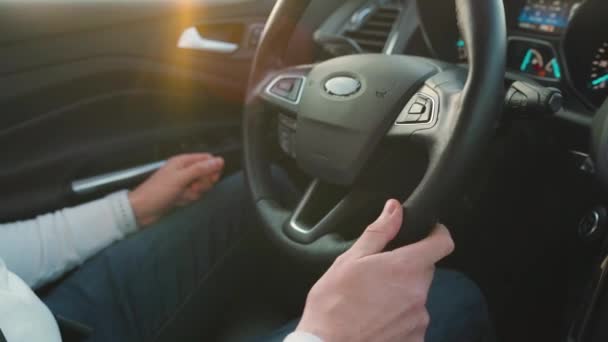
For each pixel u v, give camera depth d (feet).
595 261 3.10
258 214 2.68
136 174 4.34
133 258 2.78
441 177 2.09
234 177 3.37
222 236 3.04
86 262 2.88
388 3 4.55
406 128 2.32
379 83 2.41
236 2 4.58
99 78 4.08
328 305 1.65
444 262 4.04
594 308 2.86
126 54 4.14
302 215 2.54
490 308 4.00
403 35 4.17
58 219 2.86
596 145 2.76
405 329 1.72
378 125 2.37
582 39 3.38
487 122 2.12
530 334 3.87
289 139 2.80
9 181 3.79
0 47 3.58
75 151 4.05
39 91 3.80
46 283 2.88
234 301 3.03
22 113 3.76
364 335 1.63
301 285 3.07
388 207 1.87
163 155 4.63
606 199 3.08
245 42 4.75
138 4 4.08
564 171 3.67
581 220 3.36
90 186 4.17
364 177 2.48
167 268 2.83
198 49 4.49
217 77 4.71
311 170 2.60
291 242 2.47
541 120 3.46
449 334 2.37
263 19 4.81
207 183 3.10
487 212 3.93
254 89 2.96
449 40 3.81
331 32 4.46
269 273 3.17
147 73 4.31
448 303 2.46
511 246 4.07
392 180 2.47
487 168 3.73
